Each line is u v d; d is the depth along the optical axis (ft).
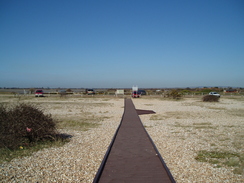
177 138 36.86
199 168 22.62
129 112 75.77
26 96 163.94
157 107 96.07
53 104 103.40
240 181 19.35
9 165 22.70
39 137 31.65
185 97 175.83
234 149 29.99
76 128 45.68
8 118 29.73
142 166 22.75
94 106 98.43
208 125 50.49
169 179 19.47
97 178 19.13
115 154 26.99
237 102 125.90
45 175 20.31
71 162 24.08
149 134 40.11
